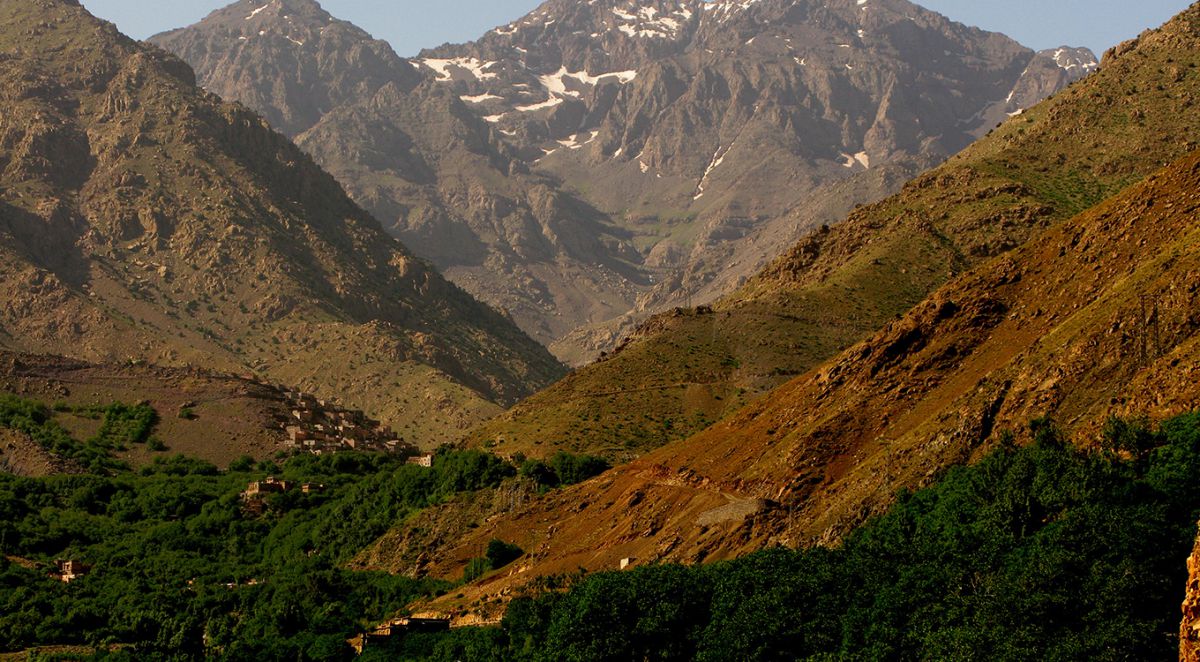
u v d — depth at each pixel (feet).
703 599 489.26
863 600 443.73
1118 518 403.13
